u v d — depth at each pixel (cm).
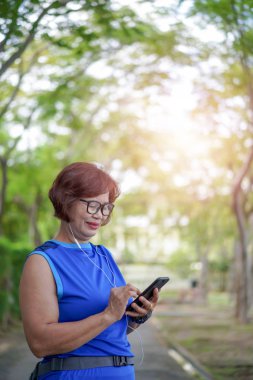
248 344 1510
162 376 984
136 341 1534
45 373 283
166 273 5744
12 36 830
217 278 5284
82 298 283
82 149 2706
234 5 907
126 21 1087
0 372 962
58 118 2372
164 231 4016
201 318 2561
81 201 288
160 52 1520
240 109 1856
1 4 738
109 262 307
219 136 2048
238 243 2370
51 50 1456
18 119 1878
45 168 2361
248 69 1272
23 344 1368
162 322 2395
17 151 2328
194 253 5175
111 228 4069
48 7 794
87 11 1016
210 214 3353
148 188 3375
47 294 276
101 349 285
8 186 2347
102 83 1816
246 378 1022
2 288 1683
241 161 2139
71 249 293
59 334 266
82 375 280
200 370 1092
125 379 289
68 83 1602
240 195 2348
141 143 2592
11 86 1416
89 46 1307
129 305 294
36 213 2498
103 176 292
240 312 2267
